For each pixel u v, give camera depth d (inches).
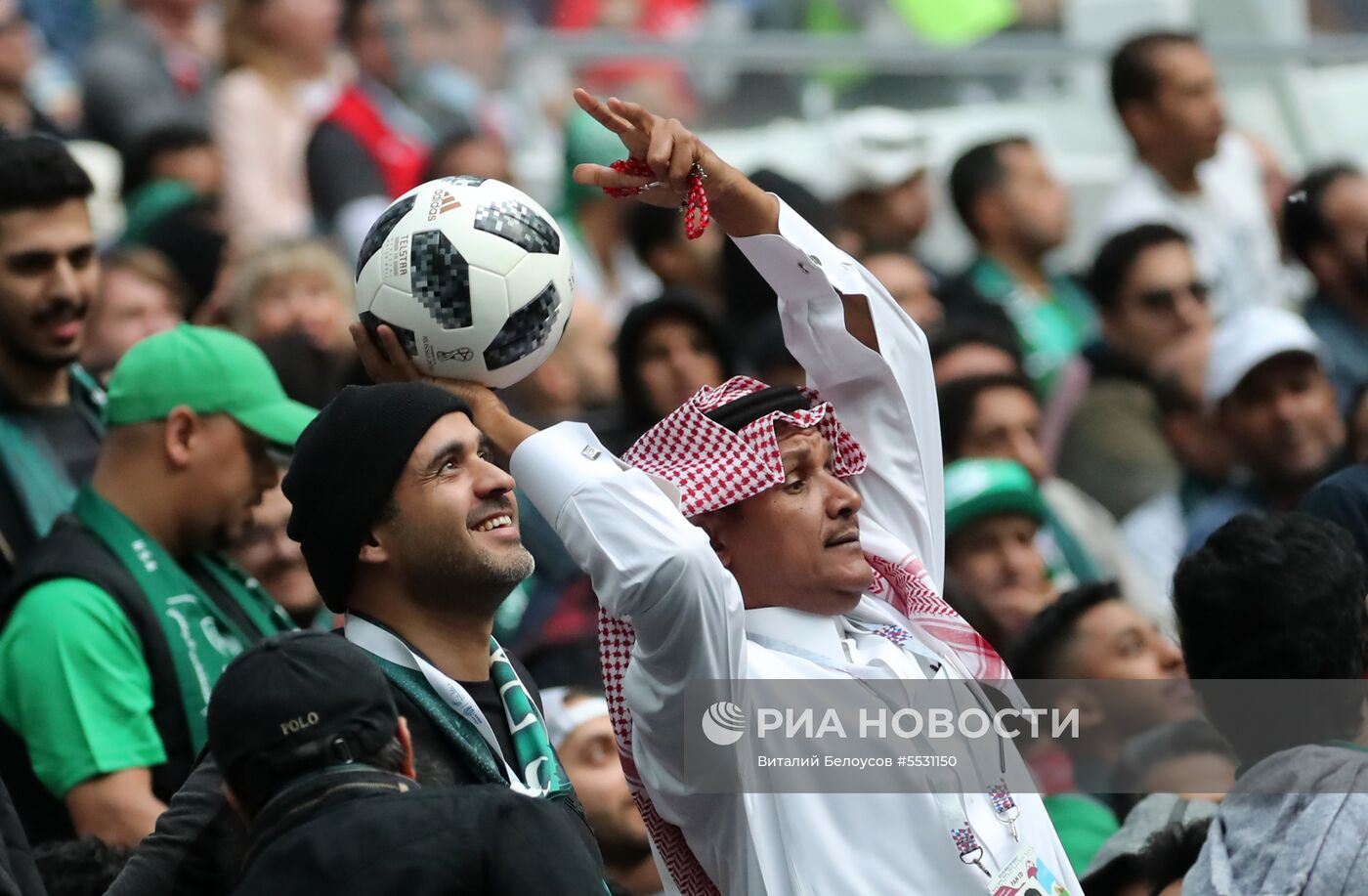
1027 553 815.7
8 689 647.1
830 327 557.6
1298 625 544.4
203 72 1352.1
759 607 532.4
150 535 669.3
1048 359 1107.9
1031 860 521.3
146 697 645.9
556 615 791.7
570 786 517.3
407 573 493.7
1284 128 1417.3
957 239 1300.4
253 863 430.3
